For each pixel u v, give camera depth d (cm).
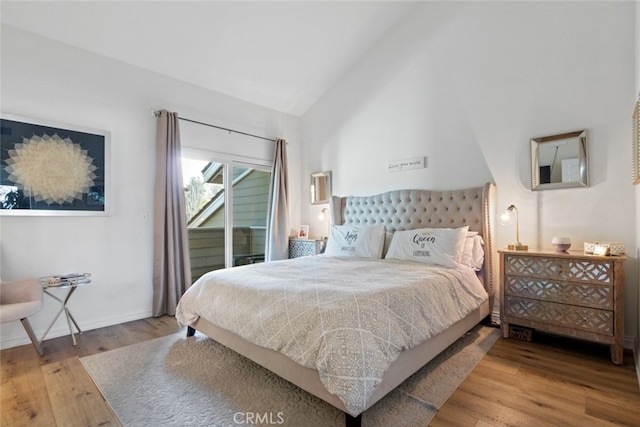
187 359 238
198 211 401
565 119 287
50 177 287
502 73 322
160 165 348
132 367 226
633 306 253
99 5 276
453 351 249
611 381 203
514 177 314
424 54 377
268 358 198
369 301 182
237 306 220
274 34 358
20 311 226
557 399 184
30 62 279
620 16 262
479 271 318
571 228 284
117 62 330
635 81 252
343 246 382
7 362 236
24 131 275
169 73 365
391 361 165
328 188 473
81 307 304
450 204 348
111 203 322
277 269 281
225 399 186
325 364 156
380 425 162
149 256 349
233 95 429
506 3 320
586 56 277
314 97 484
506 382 203
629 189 258
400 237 348
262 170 471
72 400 186
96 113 316
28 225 278
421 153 379
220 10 313
